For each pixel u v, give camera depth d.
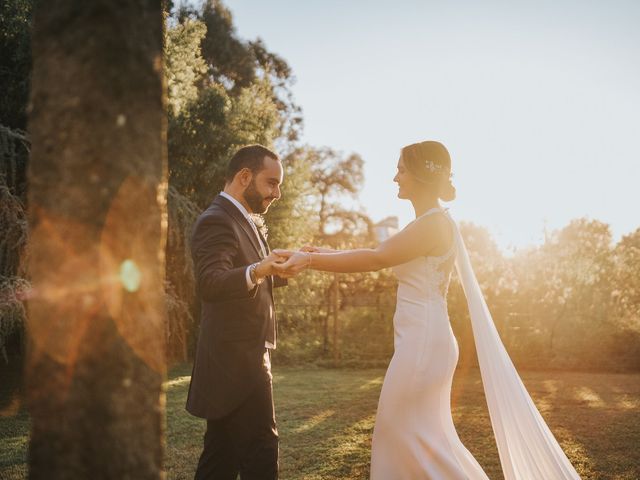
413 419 2.69
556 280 8.92
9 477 3.66
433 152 2.90
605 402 6.01
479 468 2.79
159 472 1.23
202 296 2.68
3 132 7.25
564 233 9.51
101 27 1.16
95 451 1.14
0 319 6.33
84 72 1.15
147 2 1.23
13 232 6.74
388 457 2.70
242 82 20.66
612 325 8.96
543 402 6.02
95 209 1.14
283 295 10.51
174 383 7.54
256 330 2.80
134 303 1.19
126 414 1.17
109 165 1.15
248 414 2.78
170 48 10.34
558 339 9.05
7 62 8.97
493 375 3.11
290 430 4.84
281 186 11.62
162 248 1.27
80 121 1.15
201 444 4.43
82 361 1.15
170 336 9.40
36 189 1.18
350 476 3.62
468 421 5.16
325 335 9.79
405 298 2.82
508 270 9.17
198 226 2.79
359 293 9.98
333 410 5.66
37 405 1.17
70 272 1.15
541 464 3.04
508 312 9.03
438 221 2.81
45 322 1.16
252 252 2.89
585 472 3.65
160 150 1.26
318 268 2.65
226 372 2.74
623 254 9.92
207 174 10.37
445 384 2.79
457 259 3.20
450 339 2.81
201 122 10.43
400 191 2.99
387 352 9.66
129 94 1.18
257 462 2.77
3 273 6.70
